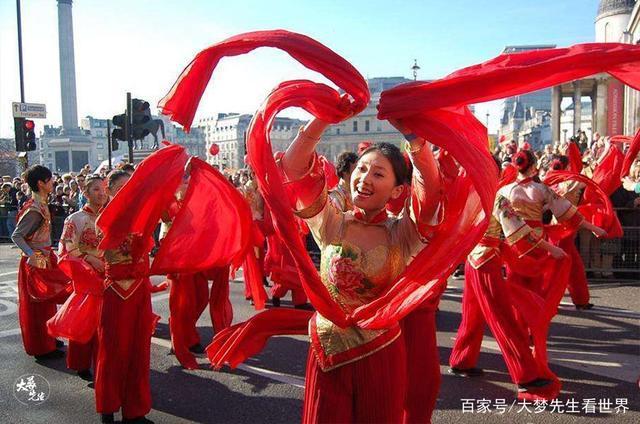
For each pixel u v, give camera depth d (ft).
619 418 13.58
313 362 8.30
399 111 7.50
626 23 160.76
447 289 28.71
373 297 8.22
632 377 16.24
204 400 15.21
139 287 13.04
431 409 12.09
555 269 16.01
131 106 39.47
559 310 23.93
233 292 28.96
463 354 16.29
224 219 12.59
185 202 12.49
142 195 12.16
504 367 17.17
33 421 13.85
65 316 14.88
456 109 8.08
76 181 49.73
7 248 50.08
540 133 234.38
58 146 243.19
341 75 7.53
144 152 49.83
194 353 19.25
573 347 19.04
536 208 15.89
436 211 7.84
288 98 7.61
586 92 154.10
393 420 8.12
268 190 7.61
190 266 12.57
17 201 54.19
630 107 121.80
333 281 8.28
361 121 252.83
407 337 11.91
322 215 8.35
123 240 12.66
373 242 8.23
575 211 16.29
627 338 19.97
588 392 15.19
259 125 7.71
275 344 20.13
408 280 7.76
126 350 12.91
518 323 14.69
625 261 29.86
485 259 14.79
